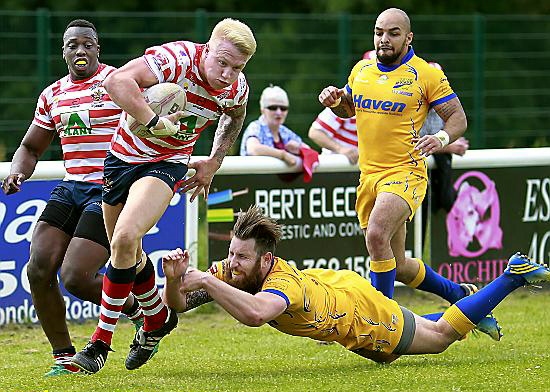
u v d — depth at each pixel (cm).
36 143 2350
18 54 4553
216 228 3102
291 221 3195
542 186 3528
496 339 2241
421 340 2180
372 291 2138
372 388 1947
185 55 1922
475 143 5297
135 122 1961
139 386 1972
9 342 2683
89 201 2236
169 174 1984
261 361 2348
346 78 5078
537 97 5541
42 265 2206
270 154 3164
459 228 3397
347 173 3266
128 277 1995
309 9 7531
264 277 2047
